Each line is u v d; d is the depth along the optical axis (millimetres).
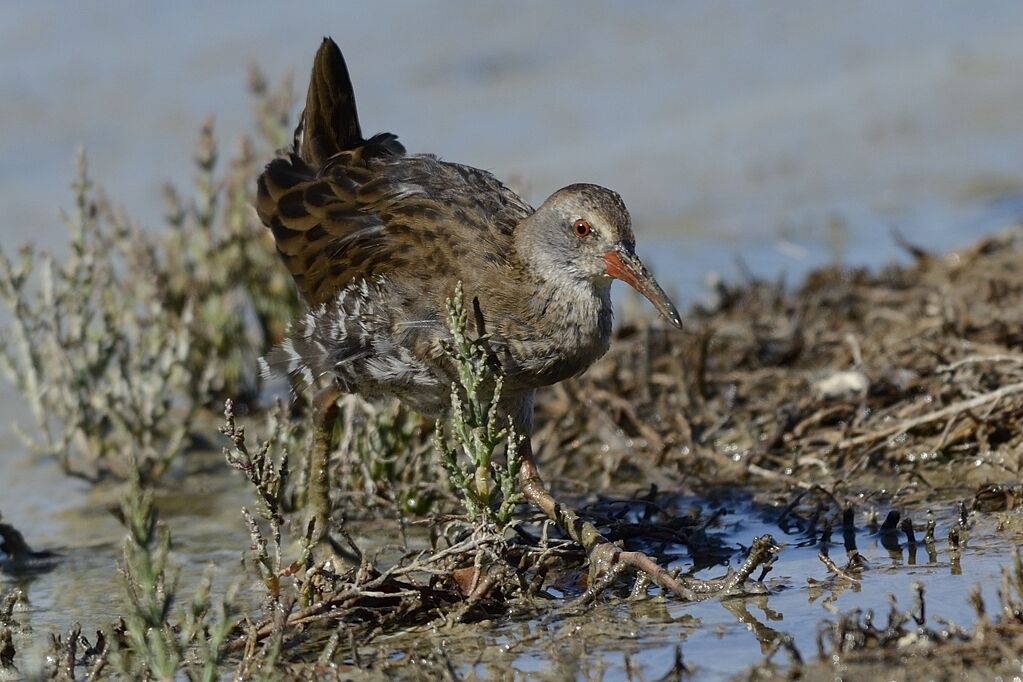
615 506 12055
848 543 10867
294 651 9617
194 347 15719
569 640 9422
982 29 27344
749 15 28344
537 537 11445
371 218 11828
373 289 11383
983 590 9633
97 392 14250
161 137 22375
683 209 20891
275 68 24234
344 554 11672
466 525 10562
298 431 13766
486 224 11562
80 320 14562
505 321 11258
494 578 9914
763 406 13695
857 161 22156
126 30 26172
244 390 15922
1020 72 24984
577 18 27328
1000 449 12211
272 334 15867
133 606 8992
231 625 9133
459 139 23141
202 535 12430
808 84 25406
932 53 26453
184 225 17609
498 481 10125
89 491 13969
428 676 9016
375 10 27109
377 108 24203
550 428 13953
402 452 12961
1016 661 8219
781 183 21594
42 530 12844
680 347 14734
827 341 14656
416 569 10016
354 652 9273
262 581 10375
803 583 10133
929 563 10273
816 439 12812
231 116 22828
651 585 10391
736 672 8750
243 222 15938
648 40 26969
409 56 25719
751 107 24375
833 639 8703
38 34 25984
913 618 8922
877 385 13367
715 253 19422
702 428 13500
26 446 15047
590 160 22266
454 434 10430
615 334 15734
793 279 18266
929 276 16344
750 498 12211
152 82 24188
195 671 9445
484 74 25328
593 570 10391
